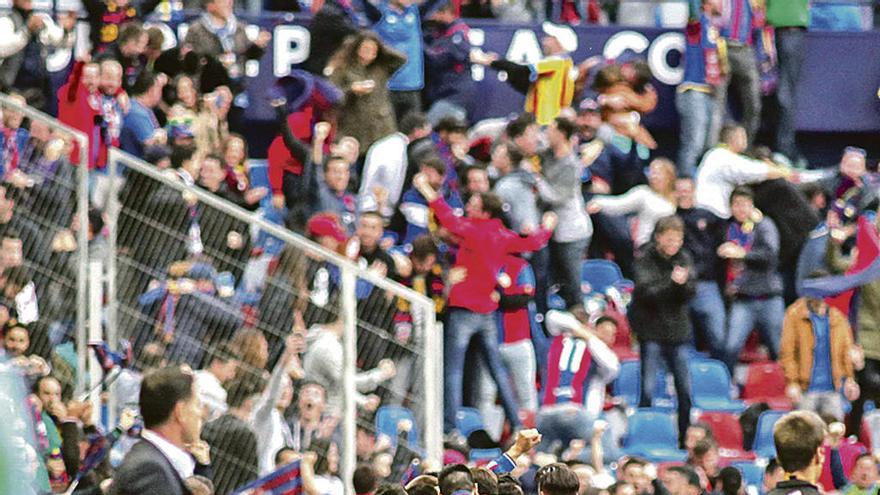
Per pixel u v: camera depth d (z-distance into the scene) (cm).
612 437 4688
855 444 4738
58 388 3453
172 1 5116
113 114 4553
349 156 4838
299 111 4884
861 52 5716
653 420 4788
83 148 3806
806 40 5700
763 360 5184
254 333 3831
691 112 5356
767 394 5044
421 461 3716
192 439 2403
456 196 4866
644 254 4847
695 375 5006
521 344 4697
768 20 5538
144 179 3847
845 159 5291
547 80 5325
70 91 4441
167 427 2389
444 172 4769
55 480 3403
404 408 4016
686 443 4747
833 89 5716
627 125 5238
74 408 3453
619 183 5247
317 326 3903
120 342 3800
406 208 4850
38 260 3756
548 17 5625
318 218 4506
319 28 5047
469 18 5547
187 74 4778
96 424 3669
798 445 2808
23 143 3769
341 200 4788
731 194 5094
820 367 4975
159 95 4700
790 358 4988
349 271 3928
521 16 5591
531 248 4669
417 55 5134
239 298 3856
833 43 5716
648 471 4153
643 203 5138
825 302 5028
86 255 3788
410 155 4888
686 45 5384
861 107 5725
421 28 5178
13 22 4878
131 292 3819
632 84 5266
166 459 2328
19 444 2042
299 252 3903
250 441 3725
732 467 4334
